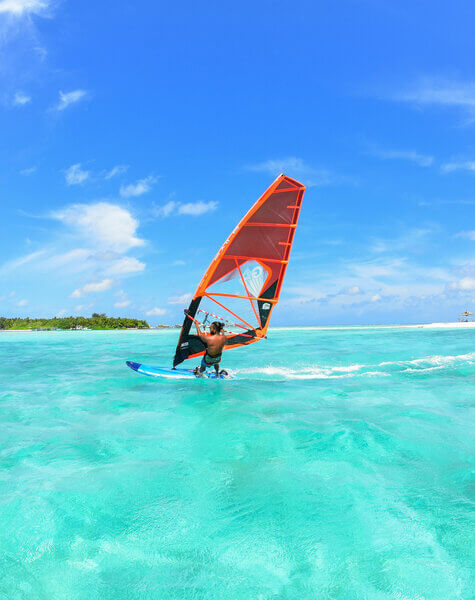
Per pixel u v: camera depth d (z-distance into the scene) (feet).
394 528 9.95
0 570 8.63
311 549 9.21
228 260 32.09
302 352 56.90
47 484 12.62
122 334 155.74
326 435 16.98
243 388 28.19
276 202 31.27
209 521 10.46
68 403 23.91
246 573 8.49
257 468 13.75
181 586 8.13
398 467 13.67
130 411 21.88
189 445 16.22
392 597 7.65
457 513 10.59
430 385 28.73
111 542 9.62
